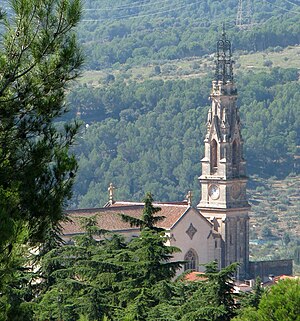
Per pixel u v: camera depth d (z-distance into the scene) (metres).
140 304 179.75
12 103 116.25
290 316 148.88
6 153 115.38
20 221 111.25
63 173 115.56
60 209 115.06
